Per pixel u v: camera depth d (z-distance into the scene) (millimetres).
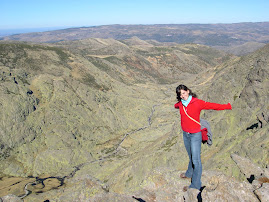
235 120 27609
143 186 7910
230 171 14188
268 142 14820
